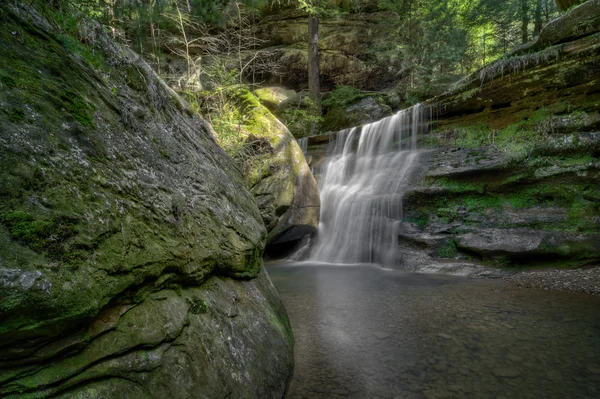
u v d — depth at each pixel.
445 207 7.73
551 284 5.18
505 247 6.17
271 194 7.38
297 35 18.02
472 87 8.46
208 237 2.44
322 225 9.52
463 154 8.21
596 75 6.25
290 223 7.84
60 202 1.33
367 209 8.80
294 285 6.06
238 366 2.04
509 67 7.58
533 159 6.75
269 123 8.06
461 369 2.88
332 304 4.82
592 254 5.46
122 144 2.00
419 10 15.33
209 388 1.73
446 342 3.40
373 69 18.00
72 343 1.28
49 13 1.95
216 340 2.00
